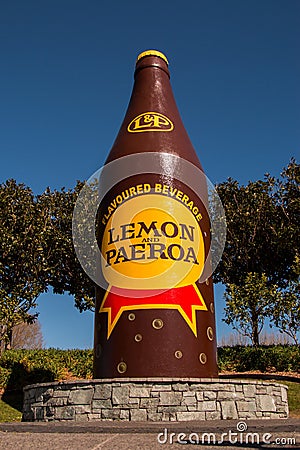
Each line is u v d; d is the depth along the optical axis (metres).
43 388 12.66
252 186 28.52
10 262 25.20
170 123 15.88
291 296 23.36
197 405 11.80
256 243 27.58
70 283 27.77
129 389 11.81
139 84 16.91
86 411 11.85
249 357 22.41
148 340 13.17
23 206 26.02
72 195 27.81
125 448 7.09
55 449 7.01
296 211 27.09
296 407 16.62
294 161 28.38
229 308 23.52
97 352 13.86
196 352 13.39
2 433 8.76
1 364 21.80
